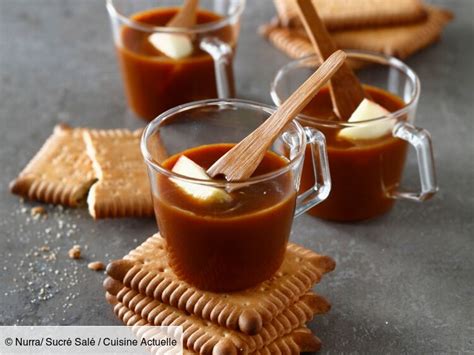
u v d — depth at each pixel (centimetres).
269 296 31
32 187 39
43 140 43
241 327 30
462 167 41
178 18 43
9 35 52
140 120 45
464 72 49
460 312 34
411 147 43
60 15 54
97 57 50
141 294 32
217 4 46
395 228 38
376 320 33
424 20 51
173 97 43
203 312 31
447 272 36
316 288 35
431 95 47
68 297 34
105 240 37
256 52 50
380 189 37
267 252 31
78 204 39
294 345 31
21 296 34
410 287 35
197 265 31
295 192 32
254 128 34
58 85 47
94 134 41
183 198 30
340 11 50
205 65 42
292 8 50
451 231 38
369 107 36
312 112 37
